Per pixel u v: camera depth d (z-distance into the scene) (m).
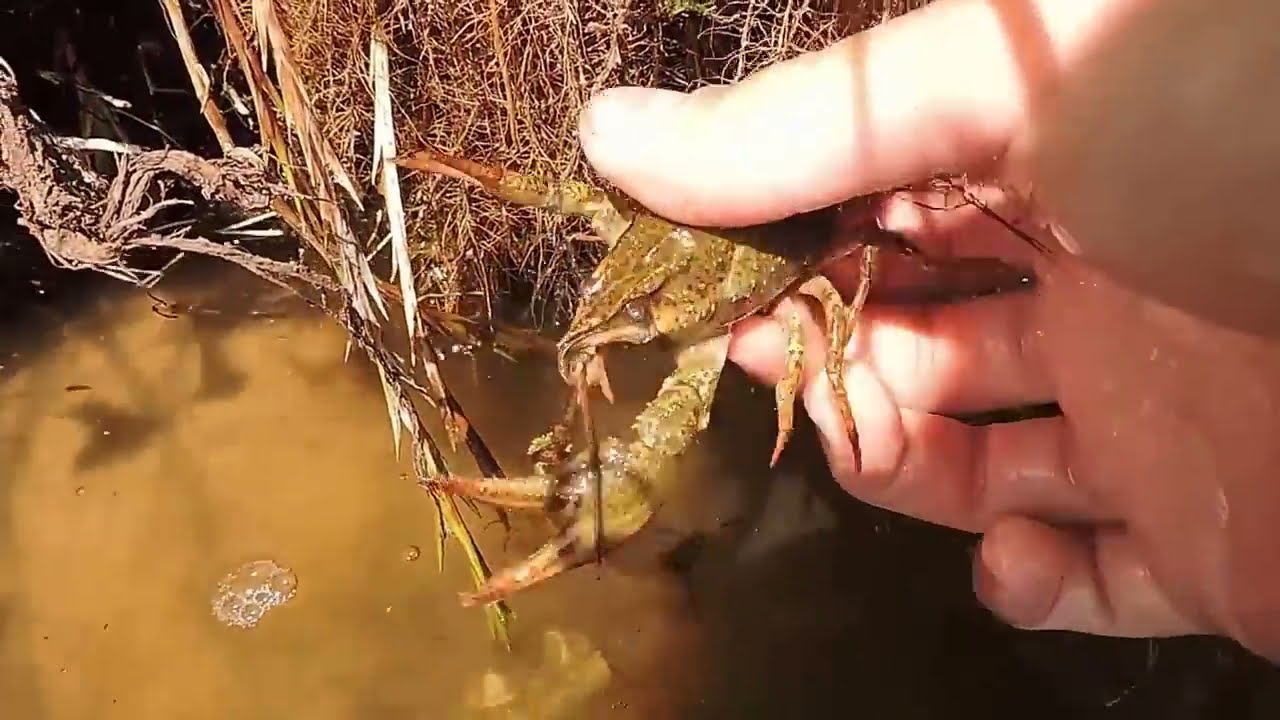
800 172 0.12
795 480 0.17
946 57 0.11
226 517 0.16
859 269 0.15
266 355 0.18
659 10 0.15
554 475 0.13
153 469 0.17
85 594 0.16
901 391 0.15
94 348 0.18
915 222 0.14
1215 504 0.14
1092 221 0.12
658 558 0.16
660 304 0.13
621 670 0.15
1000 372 0.15
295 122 0.13
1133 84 0.10
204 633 0.15
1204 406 0.13
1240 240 0.11
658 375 0.17
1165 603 0.15
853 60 0.12
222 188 0.14
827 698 0.15
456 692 0.15
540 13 0.15
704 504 0.17
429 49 0.15
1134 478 0.15
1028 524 0.15
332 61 0.15
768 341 0.15
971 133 0.12
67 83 0.17
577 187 0.14
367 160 0.16
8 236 0.18
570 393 0.17
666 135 0.13
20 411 0.18
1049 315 0.15
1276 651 0.14
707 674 0.15
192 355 0.18
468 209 0.16
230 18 0.13
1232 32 0.10
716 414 0.17
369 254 0.15
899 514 0.17
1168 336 0.13
